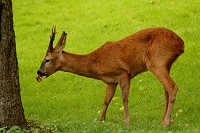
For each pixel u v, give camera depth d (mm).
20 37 46969
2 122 23703
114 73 26344
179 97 31281
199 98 30844
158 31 25828
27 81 37125
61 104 32469
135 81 34969
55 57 26531
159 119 27719
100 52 26609
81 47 42344
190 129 24359
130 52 26062
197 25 43781
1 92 23578
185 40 40969
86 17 49156
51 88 35625
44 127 24516
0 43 23281
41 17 50750
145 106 30625
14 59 23844
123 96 26312
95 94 33688
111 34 44219
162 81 25219
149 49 25625
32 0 55250
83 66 26609
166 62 25406
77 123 25625
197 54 38156
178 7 47719
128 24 45875
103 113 27438
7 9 23281
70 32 46094
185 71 35625
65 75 37188
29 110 31641
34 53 42875
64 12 51062
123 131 23484
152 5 49031
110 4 50906
